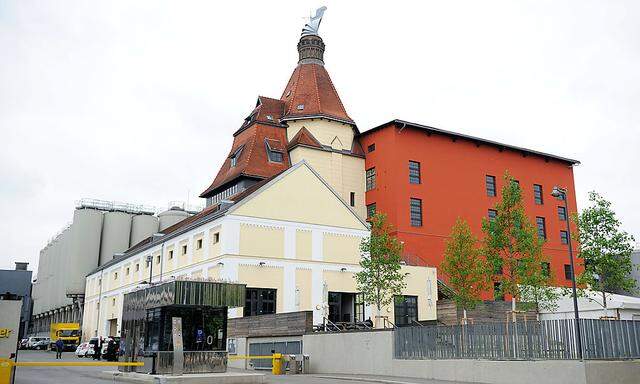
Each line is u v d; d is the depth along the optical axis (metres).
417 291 44.00
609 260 27.73
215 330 21.92
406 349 23.69
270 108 57.78
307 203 42.00
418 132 54.97
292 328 29.80
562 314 34.81
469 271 36.28
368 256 41.94
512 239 34.09
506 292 33.25
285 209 40.88
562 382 17.83
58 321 89.25
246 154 52.62
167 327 21.39
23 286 20.48
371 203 54.88
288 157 53.94
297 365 27.39
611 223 28.23
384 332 24.72
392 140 53.66
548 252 60.31
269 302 38.88
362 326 35.03
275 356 27.30
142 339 23.11
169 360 20.77
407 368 23.39
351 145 56.75
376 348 25.00
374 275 34.88
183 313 21.56
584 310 33.81
